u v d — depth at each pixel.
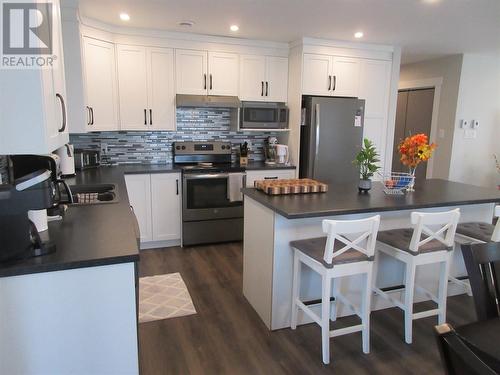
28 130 1.30
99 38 3.69
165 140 4.48
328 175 4.40
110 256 1.42
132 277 1.46
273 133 4.93
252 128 4.43
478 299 1.54
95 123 3.75
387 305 2.84
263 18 3.47
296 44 4.32
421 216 2.21
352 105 4.35
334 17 3.41
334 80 4.44
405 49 4.84
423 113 5.87
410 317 2.36
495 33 3.94
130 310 1.48
